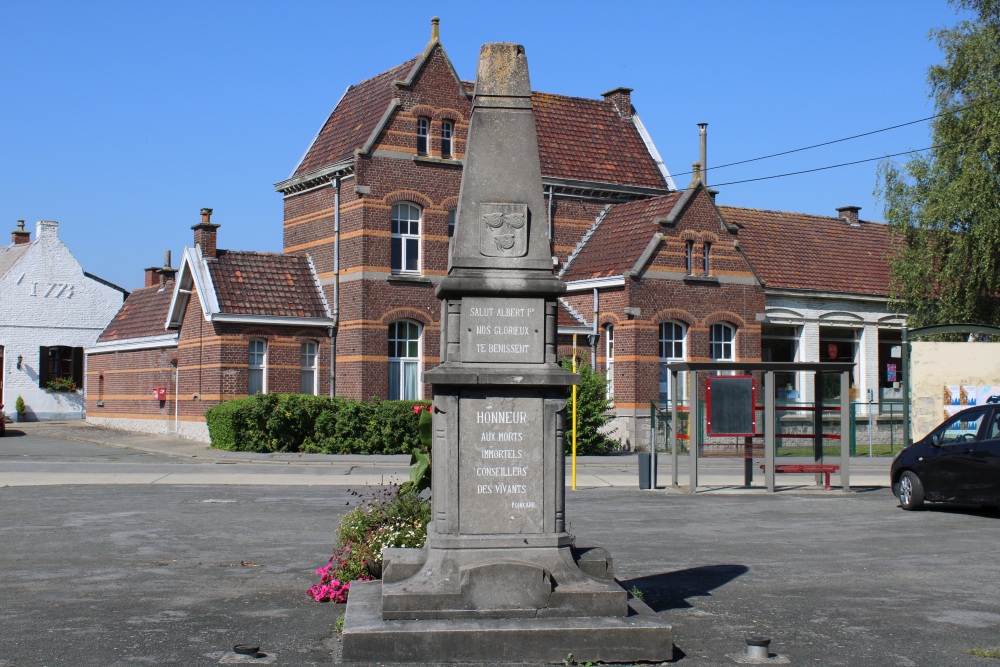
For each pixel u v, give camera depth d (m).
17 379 52.09
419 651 8.51
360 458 29.94
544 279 9.58
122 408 43.44
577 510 18.89
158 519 16.91
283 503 19.19
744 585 11.83
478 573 8.99
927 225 33.91
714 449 31.70
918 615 10.34
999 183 33.00
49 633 9.38
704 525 16.91
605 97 43.47
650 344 34.72
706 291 35.81
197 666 8.34
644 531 16.17
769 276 38.75
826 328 39.94
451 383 9.26
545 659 8.55
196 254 34.78
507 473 9.35
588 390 32.62
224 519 16.95
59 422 49.84
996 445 17.50
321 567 12.71
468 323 9.51
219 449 32.03
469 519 9.30
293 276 35.84
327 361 35.03
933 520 17.66
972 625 9.94
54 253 53.41
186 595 11.06
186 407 36.06
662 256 35.12
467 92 36.38
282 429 31.62
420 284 35.00
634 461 30.45
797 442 37.78
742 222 41.44
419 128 35.44
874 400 40.12
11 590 11.30
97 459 29.70
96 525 16.20
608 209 39.81
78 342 53.75
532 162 9.80
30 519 16.86
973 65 33.00
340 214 35.22
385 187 34.50
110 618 9.98
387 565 9.39
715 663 8.60
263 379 34.28
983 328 27.33
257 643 9.05
